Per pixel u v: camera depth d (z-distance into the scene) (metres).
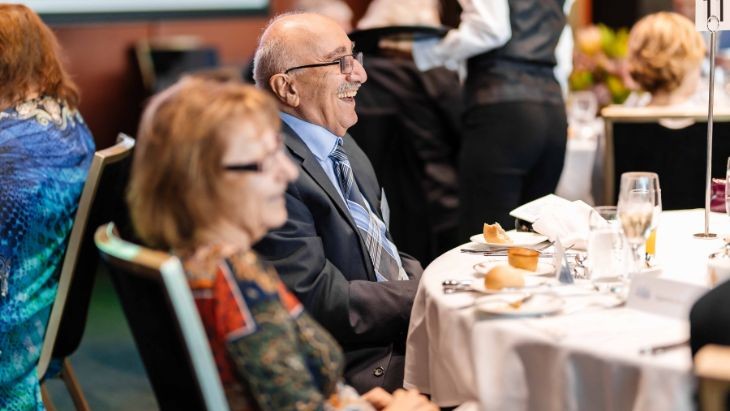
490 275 3.01
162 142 2.43
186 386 2.48
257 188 2.45
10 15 3.91
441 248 7.36
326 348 2.56
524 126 5.79
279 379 2.36
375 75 7.05
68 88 4.11
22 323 3.81
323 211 3.76
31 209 3.80
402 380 3.73
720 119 5.47
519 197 6.00
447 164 7.30
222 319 2.38
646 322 2.70
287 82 3.95
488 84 5.81
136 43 10.84
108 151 3.78
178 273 2.32
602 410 2.53
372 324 3.71
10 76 3.91
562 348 2.55
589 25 10.27
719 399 2.21
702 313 2.58
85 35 10.49
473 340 2.74
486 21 5.62
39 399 3.90
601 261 3.07
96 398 5.56
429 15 7.66
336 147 4.01
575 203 3.82
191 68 10.75
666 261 3.32
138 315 2.57
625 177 3.17
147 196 2.46
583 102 7.28
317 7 8.65
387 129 7.11
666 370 2.38
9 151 3.81
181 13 11.13
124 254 2.45
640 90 6.09
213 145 2.40
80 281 3.88
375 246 4.01
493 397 2.70
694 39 5.91
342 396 2.68
